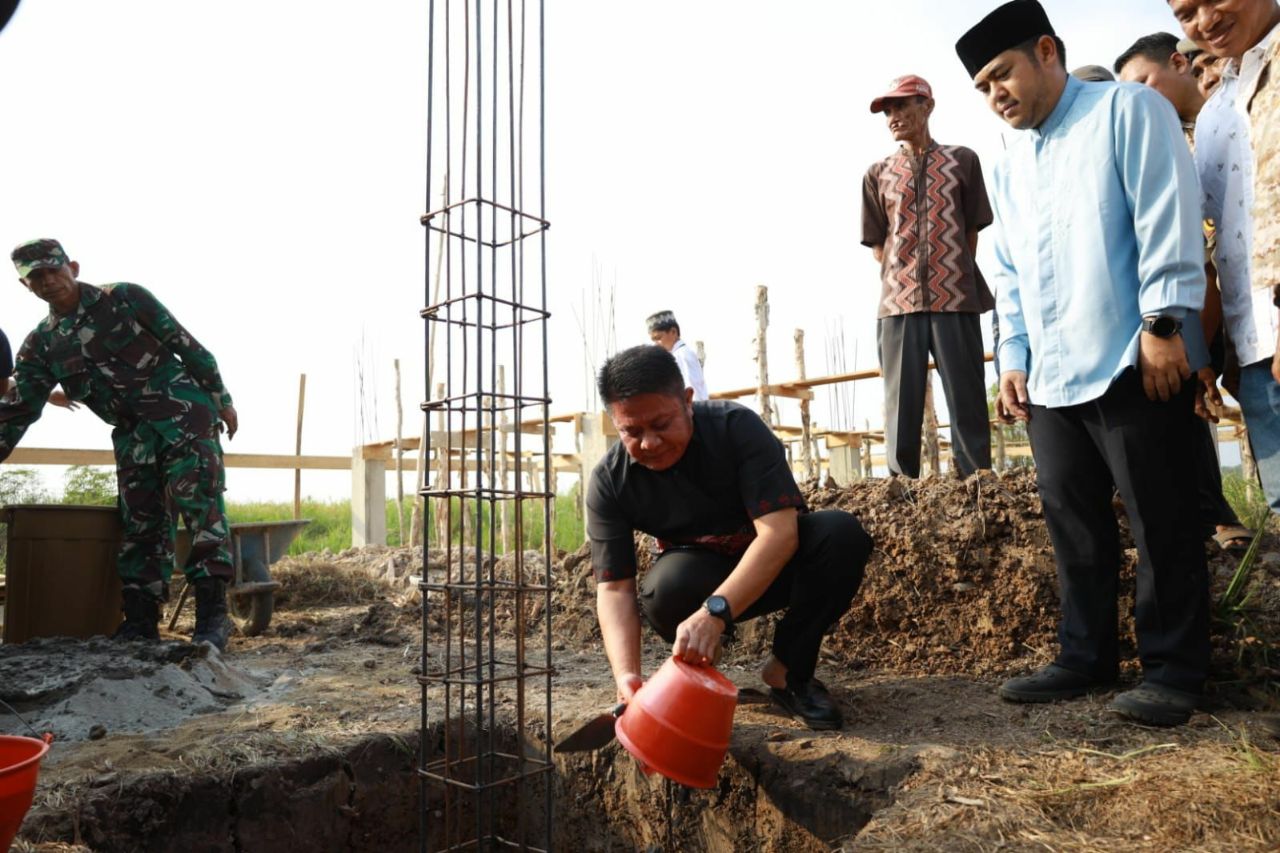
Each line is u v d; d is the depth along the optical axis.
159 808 3.00
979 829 2.29
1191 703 2.82
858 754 2.88
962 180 4.80
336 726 3.57
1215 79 3.53
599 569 3.02
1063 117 2.97
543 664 4.44
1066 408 3.05
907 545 4.00
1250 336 2.65
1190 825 2.16
